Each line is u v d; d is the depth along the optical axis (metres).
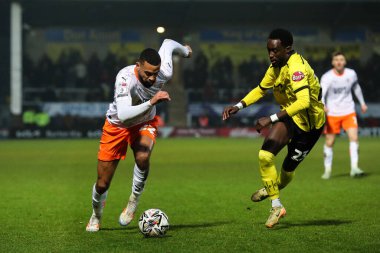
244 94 140.12
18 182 48.53
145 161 25.86
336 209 33.44
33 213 32.72
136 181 26.33
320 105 27.56
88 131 131.50
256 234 26.25
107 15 146.38
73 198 38.88
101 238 25.59
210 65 151.38
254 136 132.50
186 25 150.62
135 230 27.45
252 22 150.75
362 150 85.88
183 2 137.00
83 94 139.75
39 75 140.50
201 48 151.25
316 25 151.50
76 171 57.62
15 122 128.25
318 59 151.62
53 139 125.94
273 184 26.92
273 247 23.59
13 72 128.50
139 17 148.62
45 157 76.00
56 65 141.75
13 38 129.00
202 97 140.25
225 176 52.88
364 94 141.12
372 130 133.50
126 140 26.19
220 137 131.38
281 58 26.55
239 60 151.38
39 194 41.00
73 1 133.75
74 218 30.98
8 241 25.17
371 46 151.50
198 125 135.88
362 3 140.75
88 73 140.38
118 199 38.41
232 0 133.75
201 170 58.56
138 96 25.77
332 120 49.88
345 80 49.44
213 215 31.81
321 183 46.44
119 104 24.58
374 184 45.62
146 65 24.69
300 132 27.47
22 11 138.62
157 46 151.12
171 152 84.44
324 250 23.03
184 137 131.38
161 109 139.75
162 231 25.59
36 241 25.14
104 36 149.62
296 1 133.75
